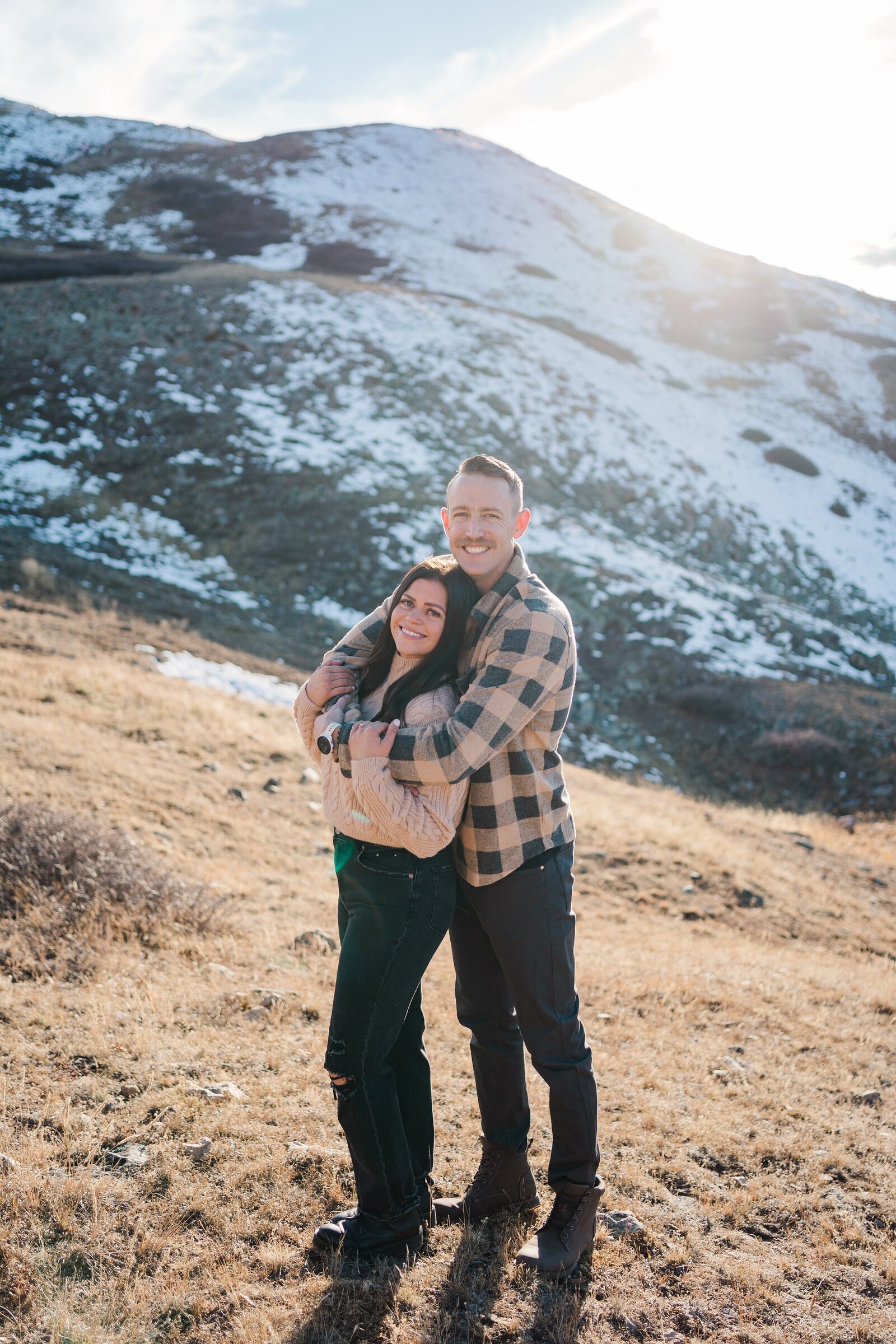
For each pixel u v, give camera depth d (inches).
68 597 650.8
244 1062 144.9
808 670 851.4
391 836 95.0
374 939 97.4
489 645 97.9
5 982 158.9
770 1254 113.8
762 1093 165.2
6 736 331.6
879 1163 144.4
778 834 501.0
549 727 99.4
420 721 97.0
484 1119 114.2
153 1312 90.1
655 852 389.4
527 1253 102.5
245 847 297.6
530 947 101.0
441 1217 112.4
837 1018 223.3
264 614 783.7
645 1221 117.0
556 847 103.1
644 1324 97.2
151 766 351.3
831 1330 100.0
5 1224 98.7
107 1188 106.7
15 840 203.3
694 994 220.5
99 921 194.5
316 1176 115.7
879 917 393.7
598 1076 161.6
